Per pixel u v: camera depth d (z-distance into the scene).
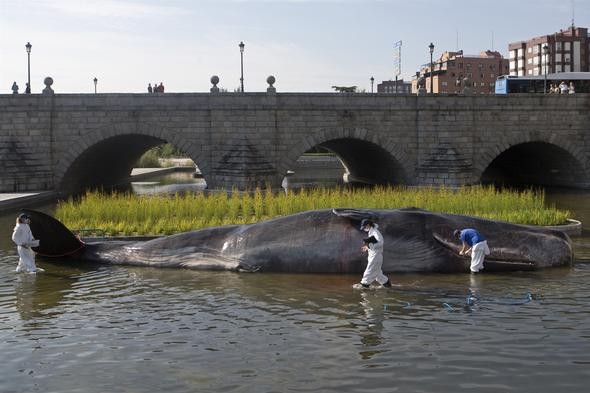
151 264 22.17
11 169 47.81
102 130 50.25
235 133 50.50
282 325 15.38
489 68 155.12
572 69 153.00
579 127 54.16
